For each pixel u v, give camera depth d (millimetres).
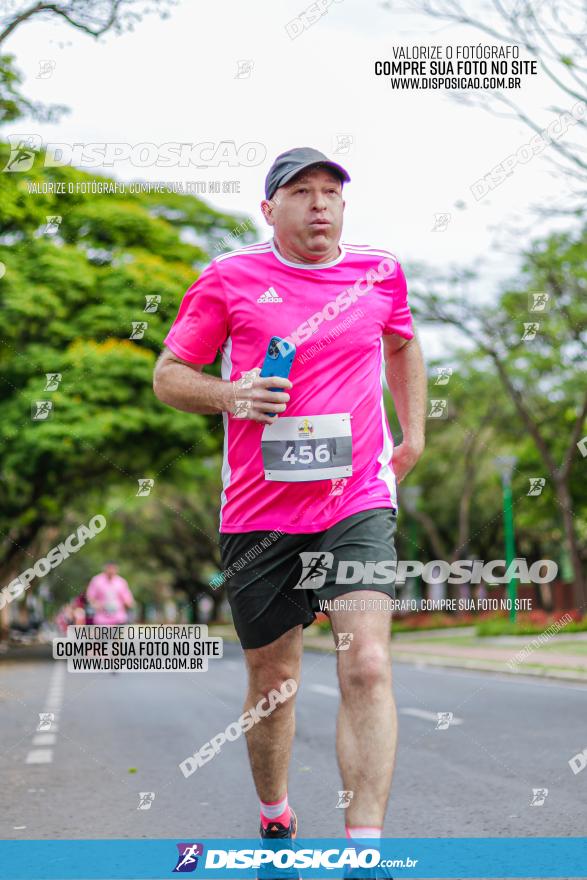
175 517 62688
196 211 33312
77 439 30578
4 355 31016
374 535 4297
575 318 30656
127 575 79875
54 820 6543
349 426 4387
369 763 3881
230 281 4457
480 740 9844
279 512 4391
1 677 22469
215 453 35469
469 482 49125
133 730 11500
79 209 29781
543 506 47688
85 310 30859
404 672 21375
